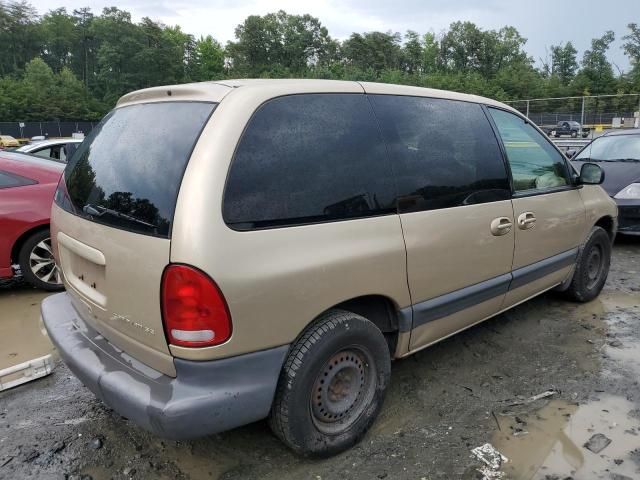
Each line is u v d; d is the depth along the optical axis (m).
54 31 102.81
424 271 2.94
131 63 86.69
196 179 2.18
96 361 2.49
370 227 2.65
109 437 2.92
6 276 5.09
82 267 2.78
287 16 95.38
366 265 2.61
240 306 2.18
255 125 2.36
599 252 4.84
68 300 3.19
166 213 2.20
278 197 2.35
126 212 2.39
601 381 3.47
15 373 3.48
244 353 2.26
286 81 2.62
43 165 5.47
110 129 2.89
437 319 3.13
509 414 3.10
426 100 3.19
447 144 3.19
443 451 2.76
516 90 63.53
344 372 2.68
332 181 2.55
